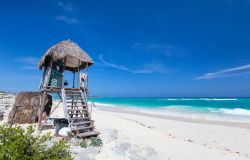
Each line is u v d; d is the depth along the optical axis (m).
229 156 10.20
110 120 19.45
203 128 17.41
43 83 15.79
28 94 16.22
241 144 12.69
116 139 12.16
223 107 41.09
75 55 14.43
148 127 17.09
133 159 8.94
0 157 4.47
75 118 12.57
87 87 14.83
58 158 5.18
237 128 17.58
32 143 5.20
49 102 17.00
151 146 11.20
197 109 37.03
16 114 15.35
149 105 51.22
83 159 8.27
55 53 13.91
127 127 16.11
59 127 12.48
